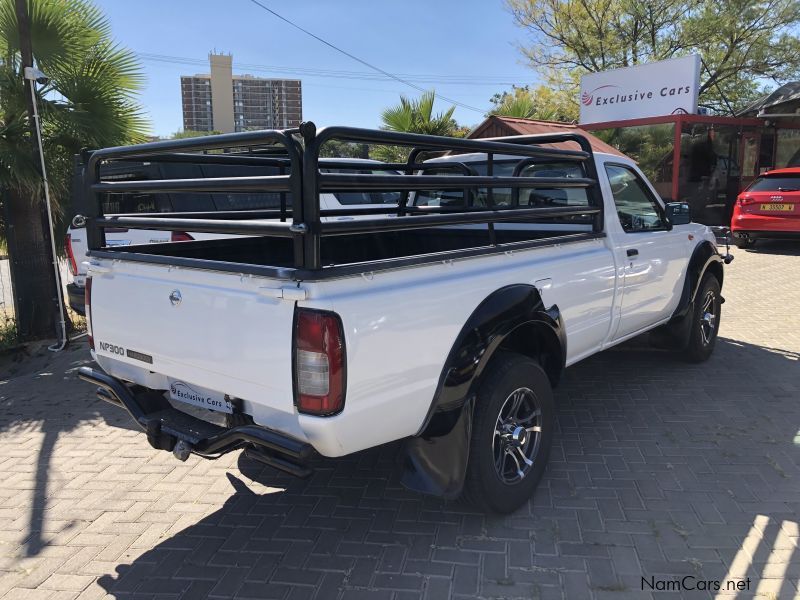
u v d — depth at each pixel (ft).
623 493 11.43
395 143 8.82
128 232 21.02
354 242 14.84
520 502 10.85
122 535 10.83
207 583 9.43
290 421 8.25
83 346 23.91
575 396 16.34
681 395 16.20
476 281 9.87
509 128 44.50
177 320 9.27
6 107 24.03
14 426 16.03
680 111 48.93
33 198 23.98
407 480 9.54
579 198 14.69
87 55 25.70
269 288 8.01
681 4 82.17
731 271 34.01
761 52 80.94
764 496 11.21
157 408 10.35
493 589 8.99
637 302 14.94
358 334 7.98
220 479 12.75
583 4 82.84
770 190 39.34
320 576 9.46
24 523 11.33
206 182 8.94
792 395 15.99
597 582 9.06
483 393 10.00
